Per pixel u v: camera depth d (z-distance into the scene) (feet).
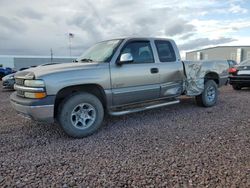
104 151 11.84
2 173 9.68
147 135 14.15
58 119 13.70
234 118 17.69
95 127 14.51
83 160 10.82
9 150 12.12
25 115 13.44
